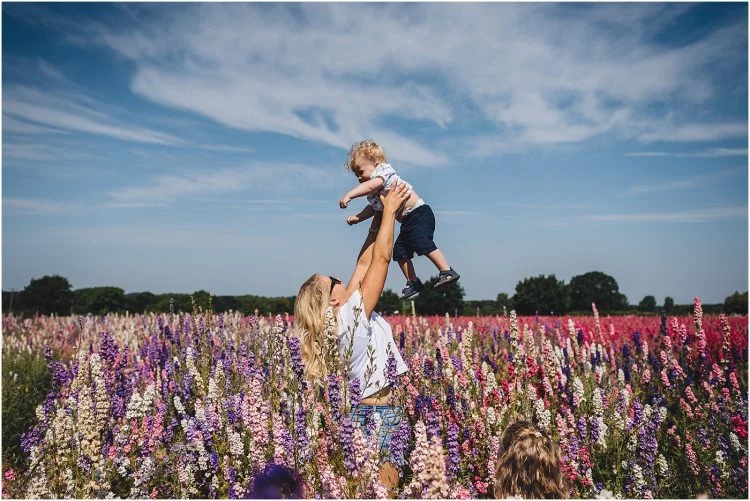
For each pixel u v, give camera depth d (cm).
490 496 407
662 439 552
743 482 458
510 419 475
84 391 445
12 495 437
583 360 735
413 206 575
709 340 860
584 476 435
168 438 470
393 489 323
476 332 1120
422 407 421
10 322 1630
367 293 368
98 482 406
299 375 364
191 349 610
